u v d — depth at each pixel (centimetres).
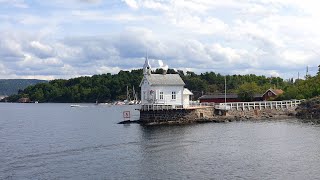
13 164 4056
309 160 4059
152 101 8112
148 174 3606
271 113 8900
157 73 8569
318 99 9088
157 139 5609
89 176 3566
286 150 4612
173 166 3891
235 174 3547
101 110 16538
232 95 12938
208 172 3631
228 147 4878
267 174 3534
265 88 14425
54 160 4241
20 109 19188
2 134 6806
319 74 12506
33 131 7300
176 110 7875
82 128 7644
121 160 4197
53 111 16388
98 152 4675
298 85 12375
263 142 5212
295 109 9106
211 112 8262
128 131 6669
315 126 6938
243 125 7300
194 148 4841
